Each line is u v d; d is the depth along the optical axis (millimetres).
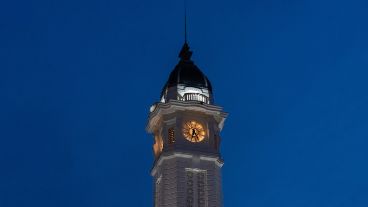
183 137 125375
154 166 127750
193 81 135750
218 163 125500
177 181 120062
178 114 127438
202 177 122812
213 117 130375
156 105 129750
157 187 125625
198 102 129250
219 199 121438
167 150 123938
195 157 123500
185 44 146625
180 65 140875
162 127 127938
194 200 119562
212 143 126938
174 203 118188
